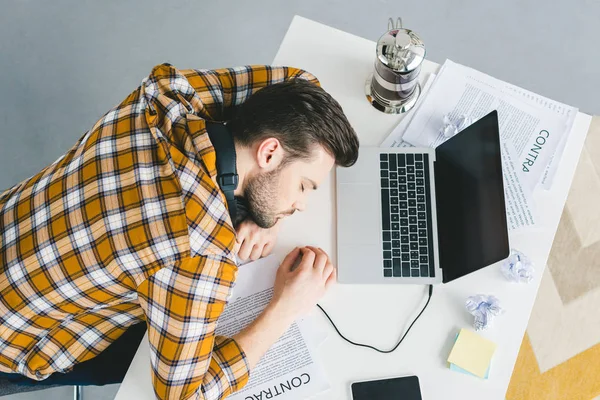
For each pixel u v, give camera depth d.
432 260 1.10
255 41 1.89
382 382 1.04
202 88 1.06
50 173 0.94
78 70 1.84
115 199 0.83
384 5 1.95
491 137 1.04
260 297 1.07
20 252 0.89
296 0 1.94
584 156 1.58
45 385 1.07
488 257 0.99
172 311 0.84
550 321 1.54
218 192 0.82
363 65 1.23
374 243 1.11
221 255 0.83
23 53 1.84
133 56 1.86
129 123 0.88
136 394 1.00
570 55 1.95
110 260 0.83
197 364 0.89
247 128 0.87
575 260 1.56
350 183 1.14
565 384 1.52
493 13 1.97
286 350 1.05
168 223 0.81
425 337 1.07
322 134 0.86
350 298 1.08
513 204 1.16
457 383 1.05
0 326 0.94
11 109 1.80
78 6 1.89
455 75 1.24
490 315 1.05
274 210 0.95
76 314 0.96
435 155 1.16
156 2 1.91
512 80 1.92
